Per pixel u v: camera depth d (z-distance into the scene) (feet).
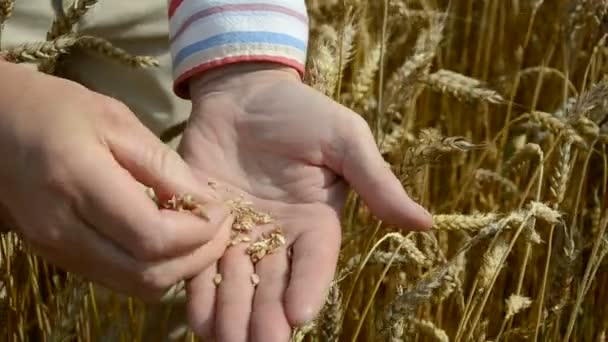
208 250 2.22
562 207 3.15
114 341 2.66
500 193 3.22
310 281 2.22
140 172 2.23
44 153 2.12
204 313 2.24
